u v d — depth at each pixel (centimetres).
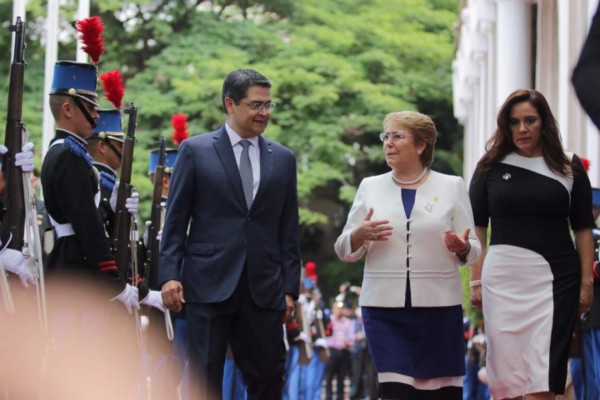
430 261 1108
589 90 664
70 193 1066
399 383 1101
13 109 1003
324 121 4475
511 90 2958
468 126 4459
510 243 1134
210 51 4425
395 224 1113
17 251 988
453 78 4631
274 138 4391
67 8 4328
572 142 2125
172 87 4341
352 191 4438
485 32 3353
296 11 4722
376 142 4756
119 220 1213
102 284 1080
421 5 4806
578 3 2116
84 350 1078
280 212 1110
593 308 1337
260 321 1085
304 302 2452
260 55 4525
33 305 998
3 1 4131
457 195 1121
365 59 4603
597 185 1994
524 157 1139
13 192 997
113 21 4525
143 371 1387
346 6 4769
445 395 1113
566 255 1130
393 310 1109
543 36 2638
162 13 4534
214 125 4306
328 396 3406
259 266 1085
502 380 1133
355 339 3422
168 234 1088
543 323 1120
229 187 1089
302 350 2431
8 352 977
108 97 1260
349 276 5091
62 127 1092
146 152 4122
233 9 4772
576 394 1437
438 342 1107
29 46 4206
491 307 1137
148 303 1397
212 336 1074
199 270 1081
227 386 1500
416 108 4659
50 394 1059
